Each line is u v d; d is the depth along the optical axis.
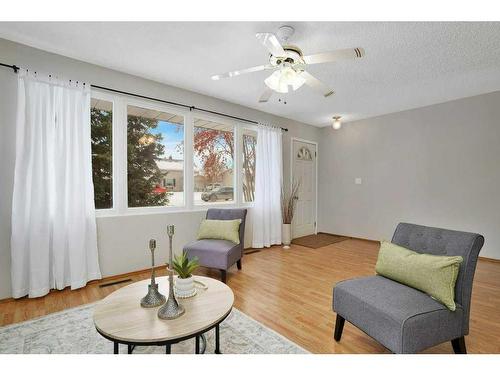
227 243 3.10
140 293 1.72
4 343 1.76
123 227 3.04
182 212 3.54
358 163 5.18
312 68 2.84
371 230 4.99
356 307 1.63
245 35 2.22
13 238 2.33
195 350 1.66
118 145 3.04
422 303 1.47
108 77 2.93
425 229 1.86
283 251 4.28
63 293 2.55
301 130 5.38
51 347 1.73
